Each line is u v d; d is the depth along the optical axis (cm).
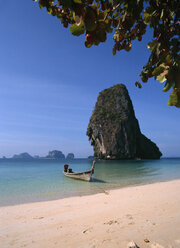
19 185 1519
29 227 528
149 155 10200
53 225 535
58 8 120
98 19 83
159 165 4559
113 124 8725
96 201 838
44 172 2814
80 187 1378
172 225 472
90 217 589
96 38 83
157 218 539
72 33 81
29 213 682
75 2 73
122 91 9725
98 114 9488
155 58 108
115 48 144
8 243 426
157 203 730
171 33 104
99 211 656
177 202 729
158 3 110
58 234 465
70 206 766
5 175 2373
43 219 599
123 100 9412
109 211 647
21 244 420
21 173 2664
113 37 141
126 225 493
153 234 422
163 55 98
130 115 9094
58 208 741
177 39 102
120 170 3100
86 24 75
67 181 1730
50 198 1013
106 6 118
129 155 8362
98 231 464
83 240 419
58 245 405
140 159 8781
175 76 87
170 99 88
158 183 1428
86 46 84
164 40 102
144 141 10112
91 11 75
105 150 8662
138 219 539
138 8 111
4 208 775
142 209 650
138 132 9694
